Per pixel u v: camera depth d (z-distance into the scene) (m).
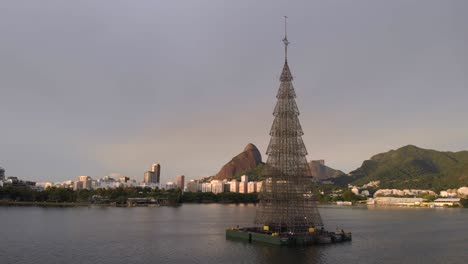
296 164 165.38
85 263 125.75
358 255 137.62
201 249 147.50
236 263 124.31
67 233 195.38
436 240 179.88
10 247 153.25
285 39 173.75
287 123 167.88
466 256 140.38
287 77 170.88
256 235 161.50
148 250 147.00
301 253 137.88
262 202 171.00
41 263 125.69
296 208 164.25
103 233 196.12
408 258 136.00
